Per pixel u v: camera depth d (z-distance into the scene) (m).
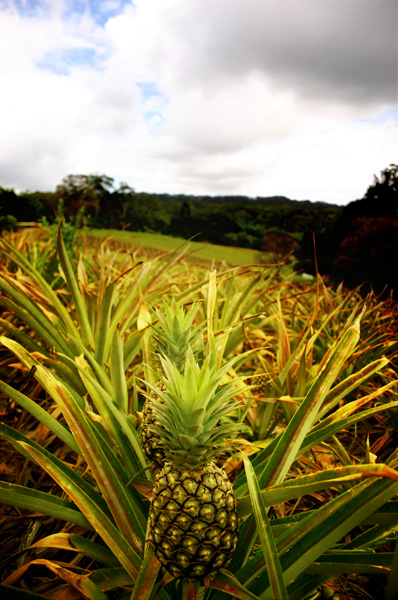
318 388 1.90
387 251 9.14
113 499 1.79
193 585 1.52
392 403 1.91
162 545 1.41
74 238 5.79
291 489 1.52
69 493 1.67
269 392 3.22
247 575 1.59
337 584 2.07
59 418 3.35
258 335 4.20
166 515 1.41
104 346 3.21
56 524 2.45
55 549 2.29
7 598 1.24
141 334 3.11
